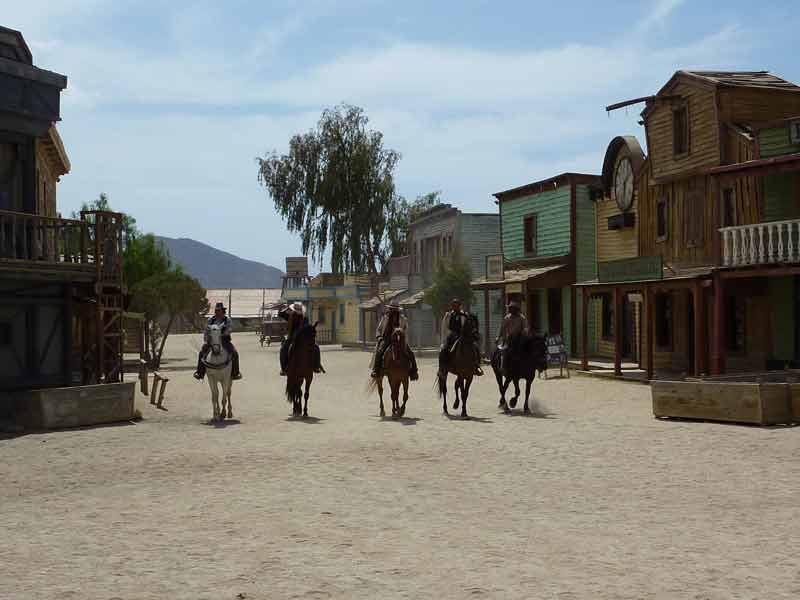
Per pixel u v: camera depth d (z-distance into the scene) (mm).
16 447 15922
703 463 13594
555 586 7246
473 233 49375
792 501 10719
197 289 44062
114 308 22906
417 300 51531
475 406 22781
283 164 65688
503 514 10188
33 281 21328
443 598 6941
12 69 21203
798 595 6930
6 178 21750
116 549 8688
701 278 25641
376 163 66000
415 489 11703
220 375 20000
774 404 17625
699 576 7512
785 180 25750
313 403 24812
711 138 28375
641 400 23234
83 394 19016
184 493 11602
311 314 84125
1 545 8922
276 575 7652
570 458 14219
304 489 11703
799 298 25422
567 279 38938
